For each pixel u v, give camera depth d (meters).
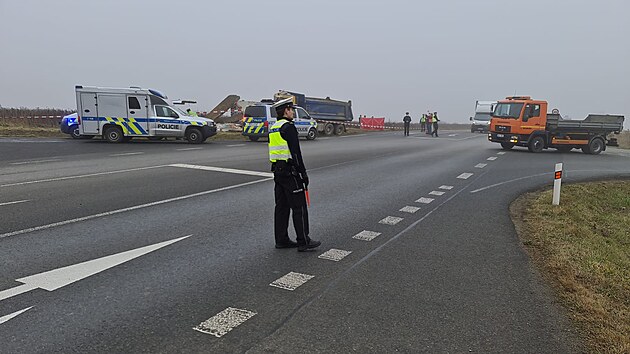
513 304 3.88
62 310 3.56
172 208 7.13
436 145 22.47
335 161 14.20
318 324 3.45
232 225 6.24
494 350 3.13
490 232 6.18
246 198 8.05
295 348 3.09
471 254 5.22
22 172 10.30
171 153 15.24
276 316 3.57
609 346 3.21
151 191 8.39
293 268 4.66
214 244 5.39
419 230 6.21
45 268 4.43
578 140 19.95
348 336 3.28
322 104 31.16
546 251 5.38
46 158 13.10
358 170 12.19
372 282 4.32
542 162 15.59
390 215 7.05
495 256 5.16
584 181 11.34
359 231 6.10
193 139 20.05
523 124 19.66
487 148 21.34
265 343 3.15
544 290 4.20
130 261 4.71
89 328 3.30
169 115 19.75
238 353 3.01
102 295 3.86
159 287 4.07
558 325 3.52
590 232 6.55
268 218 6.69
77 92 18.66
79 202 7.30
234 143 20.75
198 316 3.53
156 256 4.89
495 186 10.06
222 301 3.81
